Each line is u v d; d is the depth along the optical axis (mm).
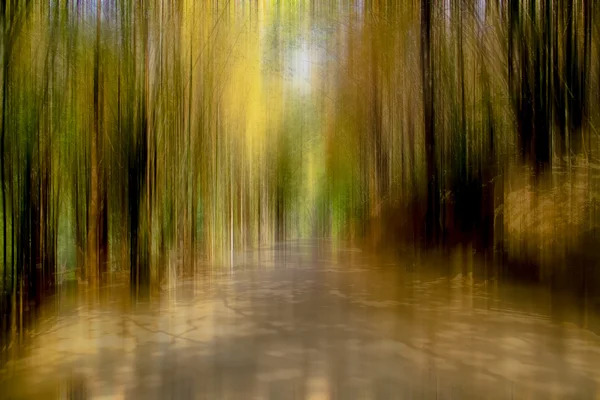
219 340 5109
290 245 18781
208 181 11977
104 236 7477
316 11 14273
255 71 14680
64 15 6082
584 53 7477
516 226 8414
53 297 6023
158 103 8516
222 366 4246
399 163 13672
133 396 3562
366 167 17234
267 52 14773
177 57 9062
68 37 6203
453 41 9992
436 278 9602
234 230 14703
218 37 11281
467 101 9875
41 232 5719
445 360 4344
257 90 15695
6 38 4852
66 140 6465
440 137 10664
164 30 8594
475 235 9812
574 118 7660
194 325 5809
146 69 8016
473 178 9930
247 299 7523
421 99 11648
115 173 7625
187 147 9805
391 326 5703
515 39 8273
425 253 11508
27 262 5387
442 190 10828
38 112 5523
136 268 7902
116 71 7402
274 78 16172
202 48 10438
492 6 8875
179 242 9688
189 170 9969
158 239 8594
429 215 11320
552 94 7898
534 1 7961
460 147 10227
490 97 9328
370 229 16562
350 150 19562
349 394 3564
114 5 7320
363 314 6379
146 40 7984
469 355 4508
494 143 9422
